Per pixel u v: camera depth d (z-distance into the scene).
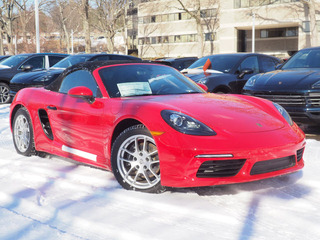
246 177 2.82
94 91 3.60
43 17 50.94
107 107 3.32
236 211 2.60
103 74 3.69
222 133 2.84
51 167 3.81
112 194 2.94
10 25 40.44
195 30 53.53
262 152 2.82
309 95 5.45
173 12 55.62
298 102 5.54
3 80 10.88
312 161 3.93
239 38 48.81
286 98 5.64
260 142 2.85
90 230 2.30
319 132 5.89
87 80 3.75
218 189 3.05
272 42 48.50
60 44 54.59
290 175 3.43
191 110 3.08
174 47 56.12
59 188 3.15
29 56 11.18
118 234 2.23
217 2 50.59
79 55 9.92
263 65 8.60
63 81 4.09
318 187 3.12
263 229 2.31
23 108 4.41
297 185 3.16
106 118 3.28
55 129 3.93
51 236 2.20
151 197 2.87
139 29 59.66
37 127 4.21
